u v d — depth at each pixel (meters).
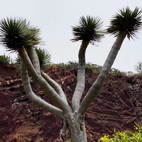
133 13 24.00
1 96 48.28
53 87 26.81
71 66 69.38
